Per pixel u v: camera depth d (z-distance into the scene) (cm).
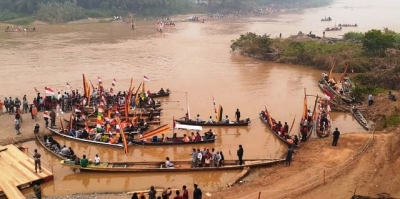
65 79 6378
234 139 4000
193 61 7931
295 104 5147
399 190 2608
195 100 5291
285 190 2831
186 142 3794
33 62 7619
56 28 13162
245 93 5672
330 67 7156
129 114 4441
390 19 17225
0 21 14212
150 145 3769
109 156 3588
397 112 4391
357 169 3069
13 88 5831
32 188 2977
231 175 3228
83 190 2995
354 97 5141
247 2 19950
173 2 18250
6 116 4444
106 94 4950
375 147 3462
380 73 5894
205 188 3025
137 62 7738
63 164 3206
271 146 3822
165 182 3133
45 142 3716
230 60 8081
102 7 16412
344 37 10219
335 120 4581
